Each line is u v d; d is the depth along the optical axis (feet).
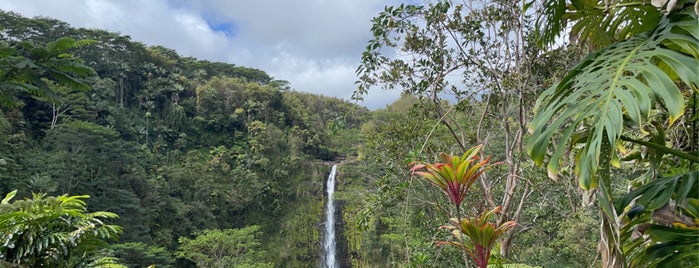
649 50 3.40
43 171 64.80
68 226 8.72
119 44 120.78
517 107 12.04
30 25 99.45
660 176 4.50
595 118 3.04
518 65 10.59
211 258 60.03
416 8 11.10
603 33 4.94
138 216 69.36
